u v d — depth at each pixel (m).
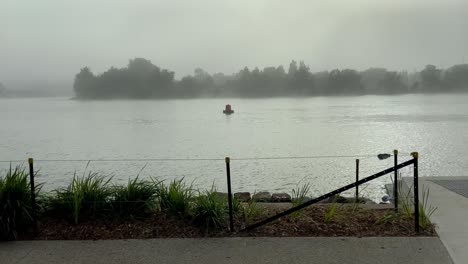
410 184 9.80
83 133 75.81
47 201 6.57
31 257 5.32
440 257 5.16
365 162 34.06
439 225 6.45
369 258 5.15
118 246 5.62
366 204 8.13
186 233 6.00
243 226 6.20
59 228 6.15
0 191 5.97
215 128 82.81
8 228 5.78
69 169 31.09
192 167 32.66
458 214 7.11
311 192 23.33
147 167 32.94
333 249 5.43
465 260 5.08
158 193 6.86
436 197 8.38
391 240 5.69
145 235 5.96
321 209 7.11
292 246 5.54
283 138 61.03
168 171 31.00
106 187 7.02
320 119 100.88
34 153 49.12
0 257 5.32
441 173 30.16
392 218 6.43
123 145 56.31
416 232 5.93
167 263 5.11
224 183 26.42
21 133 77.00
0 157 45.94
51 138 67.12
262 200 9.30
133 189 6.66
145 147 53.69
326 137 60.72
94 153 48.53
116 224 6.27
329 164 33.12
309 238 5.79
